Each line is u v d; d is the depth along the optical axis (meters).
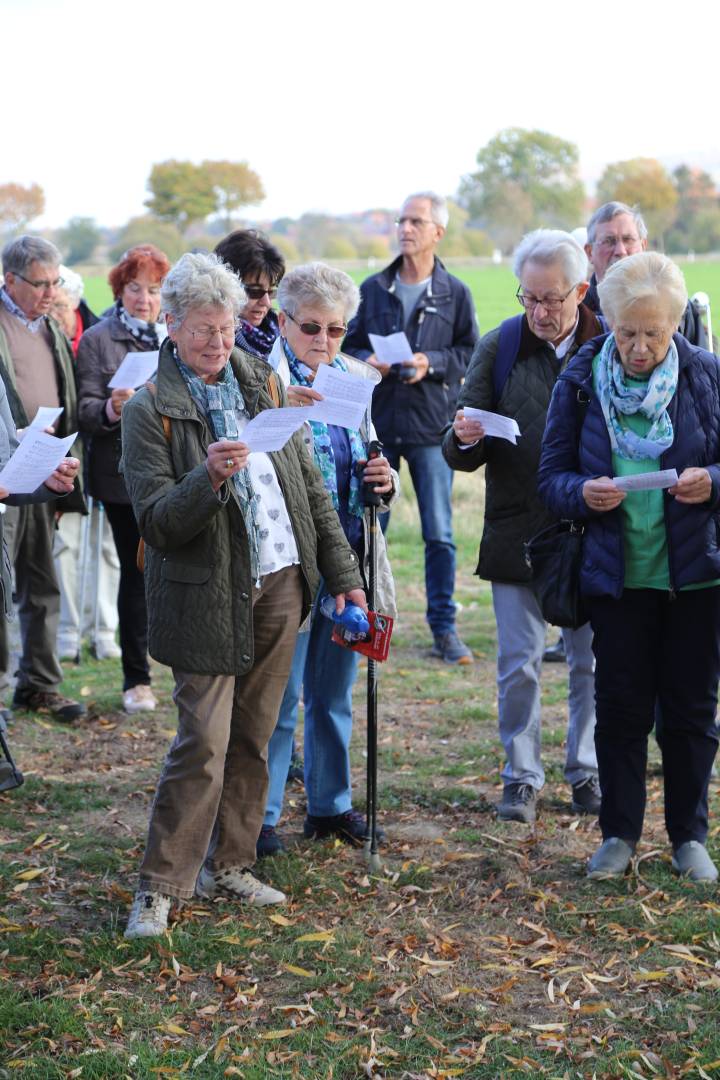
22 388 5.76
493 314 34.41
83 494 6.05
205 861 4.01
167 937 3.67
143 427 3.60
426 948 3.70
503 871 4.20
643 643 4.09
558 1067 3.07
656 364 3.90
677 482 3.72
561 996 3.41
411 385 6.99
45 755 5.52
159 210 100.38
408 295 7.16
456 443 4.60
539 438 4.52
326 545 4.01
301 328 4.14
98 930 3.78
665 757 4.21
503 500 4.61
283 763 4.39
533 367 4.55
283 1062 3.09
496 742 5.72
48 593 6.05
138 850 4.46
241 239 4.48
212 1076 3.03
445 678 6.82
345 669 4.43
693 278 48.38
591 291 5.20
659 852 4.34
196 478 3.44
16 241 5.68
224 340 3.58
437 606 7.17
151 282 6.12
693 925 3.78
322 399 3.85
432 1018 3.30
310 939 3.72
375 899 4.04
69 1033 3.19
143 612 6.15
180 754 3.70
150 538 3.54
